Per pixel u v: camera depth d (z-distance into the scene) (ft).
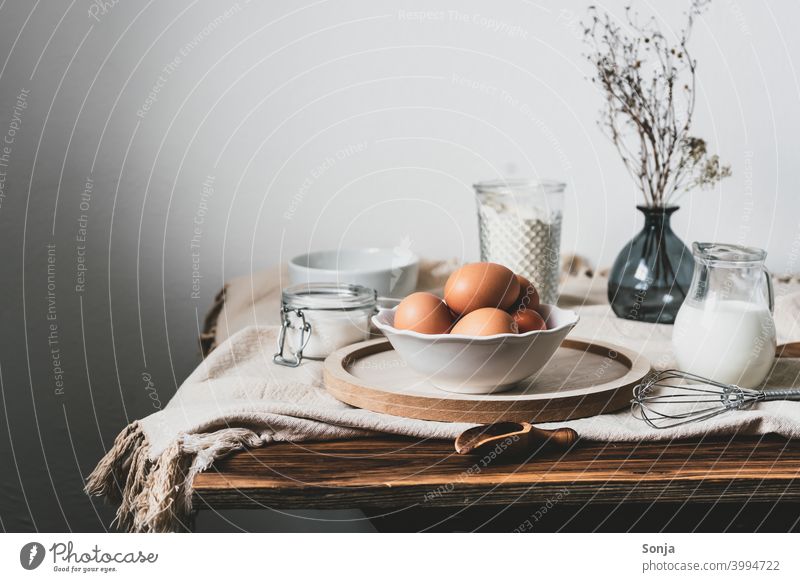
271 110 4.52
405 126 4.58
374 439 2.52
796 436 2.46
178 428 2.43
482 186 3.95
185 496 2.27
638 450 2.42
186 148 4.53
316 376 3.04
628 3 4.44
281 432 2.49
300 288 3.41
